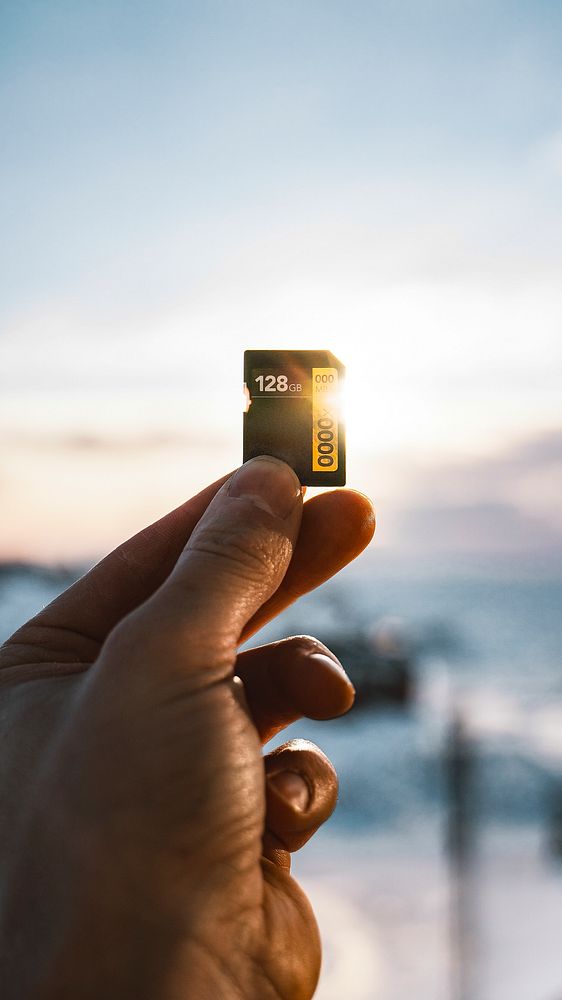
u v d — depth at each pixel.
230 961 0.18
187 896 0.18
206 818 0.18
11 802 0.18
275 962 0.19
